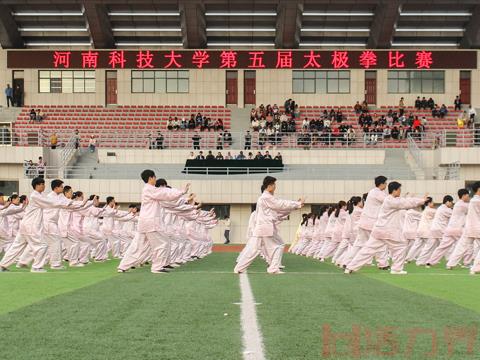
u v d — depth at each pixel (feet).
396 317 27.73
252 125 182.60
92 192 151.64
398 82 195.93
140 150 170.40
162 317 27.66
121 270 56.54
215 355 20.33
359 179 154.71
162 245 56.18
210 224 102.78
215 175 154.81
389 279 48.80
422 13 187.62
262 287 40.96
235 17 189.57
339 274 54.70
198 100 195.31
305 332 24.11
